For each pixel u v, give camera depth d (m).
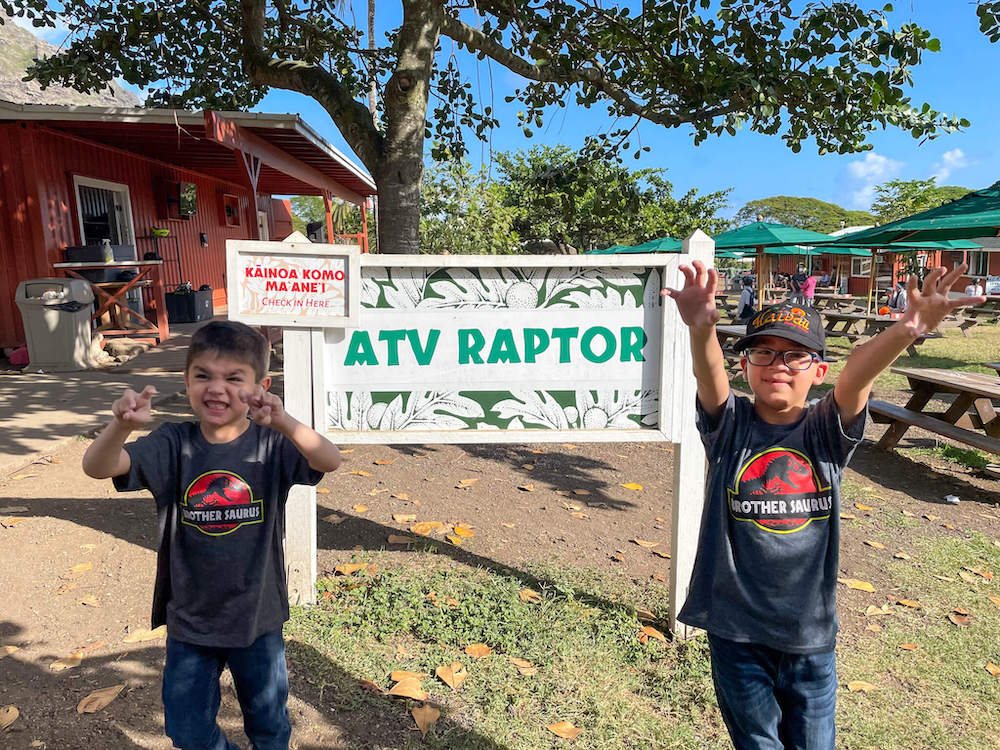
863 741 2.39
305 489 3.03
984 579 3.62
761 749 1.76
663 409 2.97
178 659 1.79
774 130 5.52
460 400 3.04
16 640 2.75
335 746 2.25
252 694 1.89
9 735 2.23
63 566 3.35
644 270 2.99
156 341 10.35
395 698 2.50
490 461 5.45
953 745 2.39
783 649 1.72
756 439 1.80
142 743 2.23
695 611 1.84
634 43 6.13
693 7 5.67
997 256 28.92
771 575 1.74
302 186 17.25
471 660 2.75
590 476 5.18
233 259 2.83
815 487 1.75
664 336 2.96
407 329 2.98
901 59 4.89
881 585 3.55
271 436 1.85
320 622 2.95
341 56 7.82
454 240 14.02
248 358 1.76
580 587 3.39
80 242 10.05
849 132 5.64
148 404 1.57
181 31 7.61
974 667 2.85
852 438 1.69
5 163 8.97
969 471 5.62
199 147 11.30
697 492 2.96
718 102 5.47
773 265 44.09
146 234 12.34
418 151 5.66
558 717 2.46
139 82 7.54
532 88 7.08
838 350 13.09
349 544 3.80
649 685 2.68
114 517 3.93
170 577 1.81
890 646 2.98
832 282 40.31
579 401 3.05
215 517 1.78
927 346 14.06
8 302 9.16
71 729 2.27
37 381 7.53
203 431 1.84
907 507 4.74
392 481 4.86
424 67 5.54
